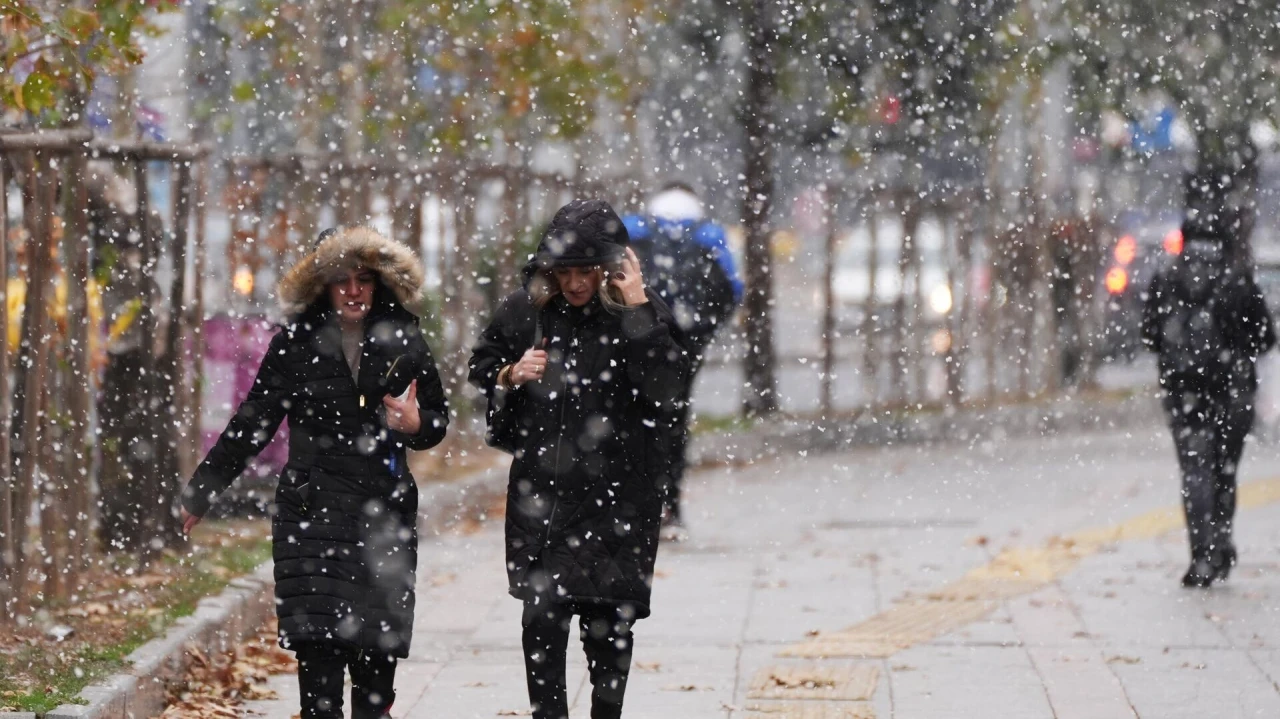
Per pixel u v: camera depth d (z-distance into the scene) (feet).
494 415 61.11
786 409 189.67
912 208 180.86
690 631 86.74
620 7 160.56
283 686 76.07
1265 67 160.04
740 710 71.31
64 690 66.13
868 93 175.63
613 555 59.41
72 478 83.25
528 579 59.52
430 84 147.54
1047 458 162.09
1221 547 96.02
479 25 143.64
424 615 90.99
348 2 136.56
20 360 77.82
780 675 76.59
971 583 98.78
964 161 195.42
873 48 174.29
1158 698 72.84
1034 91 175.52
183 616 80.33
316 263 61.05
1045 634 84.94
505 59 145.59
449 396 140.77
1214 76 160.86
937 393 194.18
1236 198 97.86
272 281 122.21
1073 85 170.60
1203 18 162.09
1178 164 193.16
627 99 162.20
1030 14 170.60
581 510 59.47
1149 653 80.74
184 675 74.54
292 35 134.72
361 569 60.85
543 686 59.77
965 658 80.12
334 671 60.90
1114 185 205.77
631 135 172.45
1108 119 195.42
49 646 73.10
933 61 173.78
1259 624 86.58
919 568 104.01
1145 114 171.32
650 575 60.23
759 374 180.96
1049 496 136.05
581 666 79.00
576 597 59.00
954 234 183.11
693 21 180.04
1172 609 90.53
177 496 96.12
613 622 60.54
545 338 60.59
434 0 139.85
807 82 178.40
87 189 91.25
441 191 136.67
